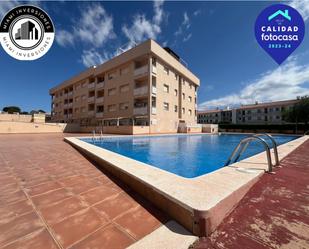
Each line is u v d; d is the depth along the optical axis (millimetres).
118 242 1636
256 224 1814
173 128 25016
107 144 12148
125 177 3346
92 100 29219
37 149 7539
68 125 25438
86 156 6043
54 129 23641
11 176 3777
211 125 28406
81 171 4199
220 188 2350
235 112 54031
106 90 26188
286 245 1484
